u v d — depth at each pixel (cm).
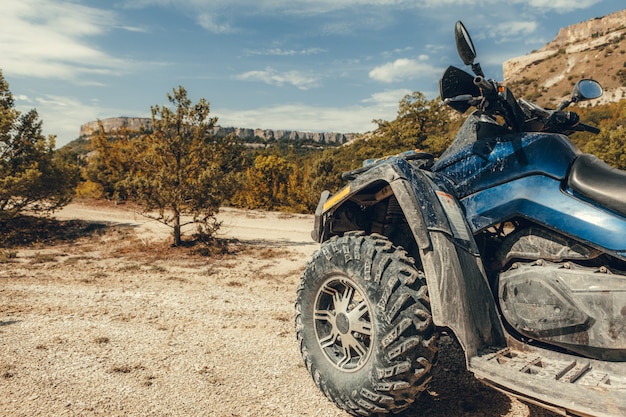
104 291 659
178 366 379
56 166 1418
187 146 1176
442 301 252
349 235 304
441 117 2112
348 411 291
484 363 244
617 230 245
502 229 305
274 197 3059
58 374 355
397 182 280
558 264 262
